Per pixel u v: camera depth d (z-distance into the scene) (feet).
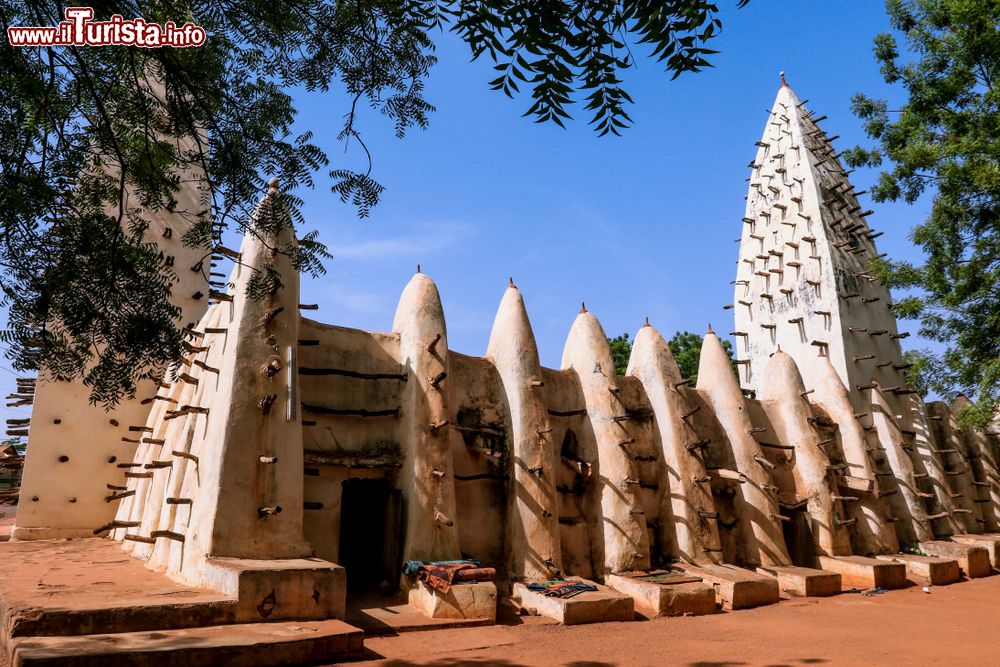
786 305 82.38
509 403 48.57
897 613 44.91
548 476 46.91
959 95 58.44
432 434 42.65
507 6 13.55
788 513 64.13
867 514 65.51
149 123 18.70
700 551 52.95
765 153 90.33
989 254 54.29
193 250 61.05
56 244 16.16
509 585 43.88
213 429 36.60
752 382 84.43
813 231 81.35
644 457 55.01
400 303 47.73
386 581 39.99
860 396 74.79
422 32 17.48
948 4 57.72
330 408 42.06
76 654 22.81
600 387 53.06
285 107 18.72
